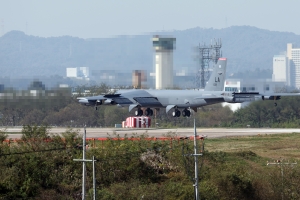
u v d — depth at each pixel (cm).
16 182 14138
